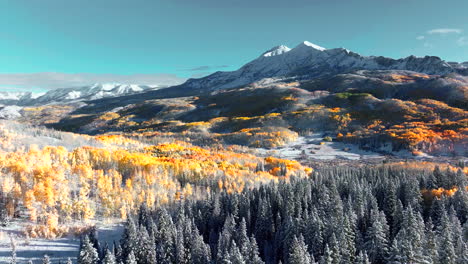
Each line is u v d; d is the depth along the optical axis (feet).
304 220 272.31
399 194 336.49
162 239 268.21
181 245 246.47
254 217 332.60
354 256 221.66
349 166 650.02
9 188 332.39
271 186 377.09
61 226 321.32
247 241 233.76
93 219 355.77
